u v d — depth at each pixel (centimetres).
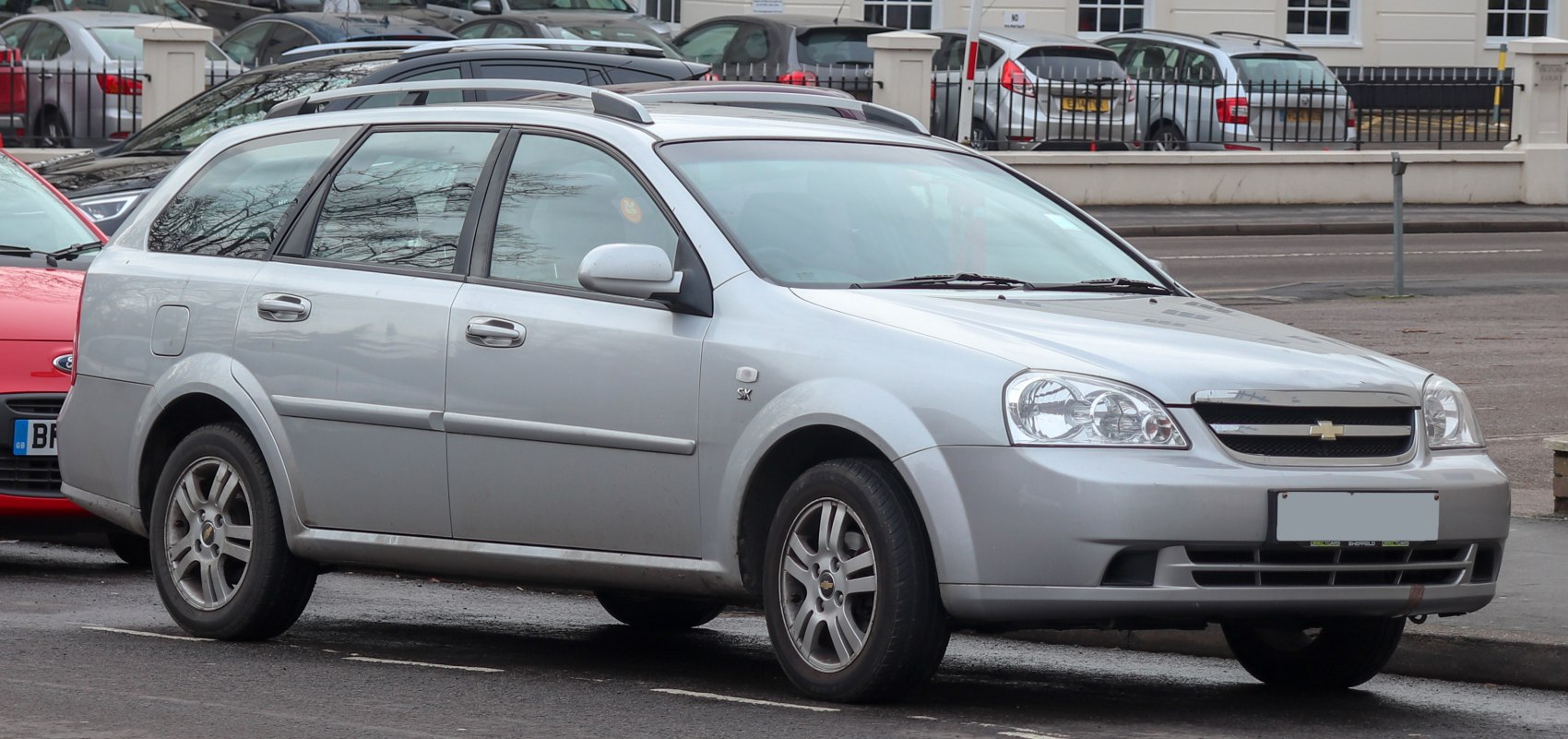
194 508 1464
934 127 5253
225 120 2973
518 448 1307
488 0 5822
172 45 4416
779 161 1350
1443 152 5762
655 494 1255
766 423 1200
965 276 1305
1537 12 7756
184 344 1469
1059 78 5228
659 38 5356
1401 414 1205
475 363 1324
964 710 1208
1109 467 1115
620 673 1345
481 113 1409
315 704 1217
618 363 1266
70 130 4453
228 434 1441
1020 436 1127
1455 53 7700
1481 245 4966
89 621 1533
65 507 1767
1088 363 1148
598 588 1313
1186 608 1124
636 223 1304
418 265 1382
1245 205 5553
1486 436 2423
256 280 1447
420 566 1372
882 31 5109
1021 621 1139
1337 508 1147
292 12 5538
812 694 1206
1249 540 1127
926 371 1160
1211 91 5556
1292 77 5612
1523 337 3322
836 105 1931
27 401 1758
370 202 1429
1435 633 1382
